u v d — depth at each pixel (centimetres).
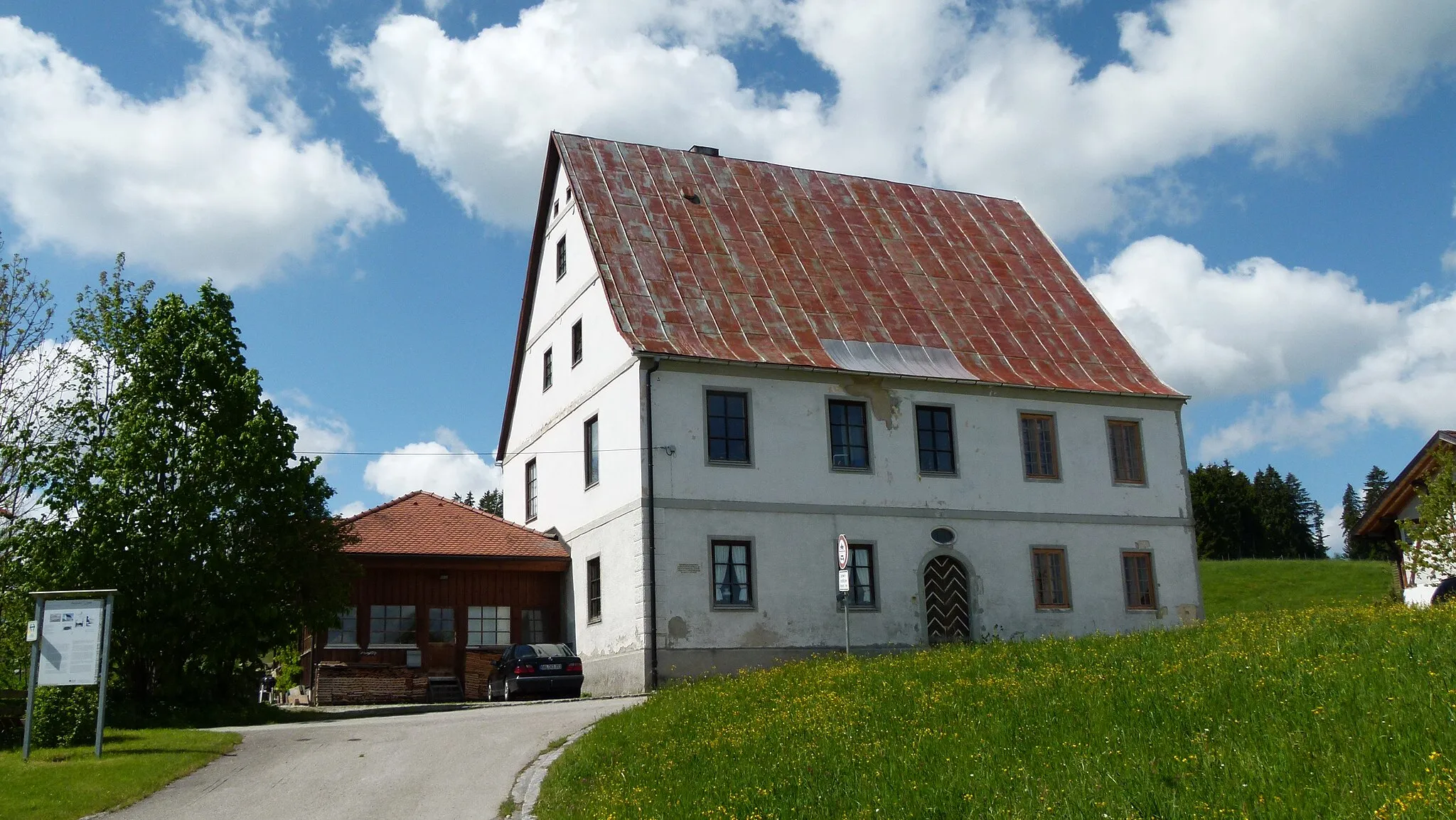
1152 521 3341
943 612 3020
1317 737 1007
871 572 2969
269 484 2347
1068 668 1595
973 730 1259
